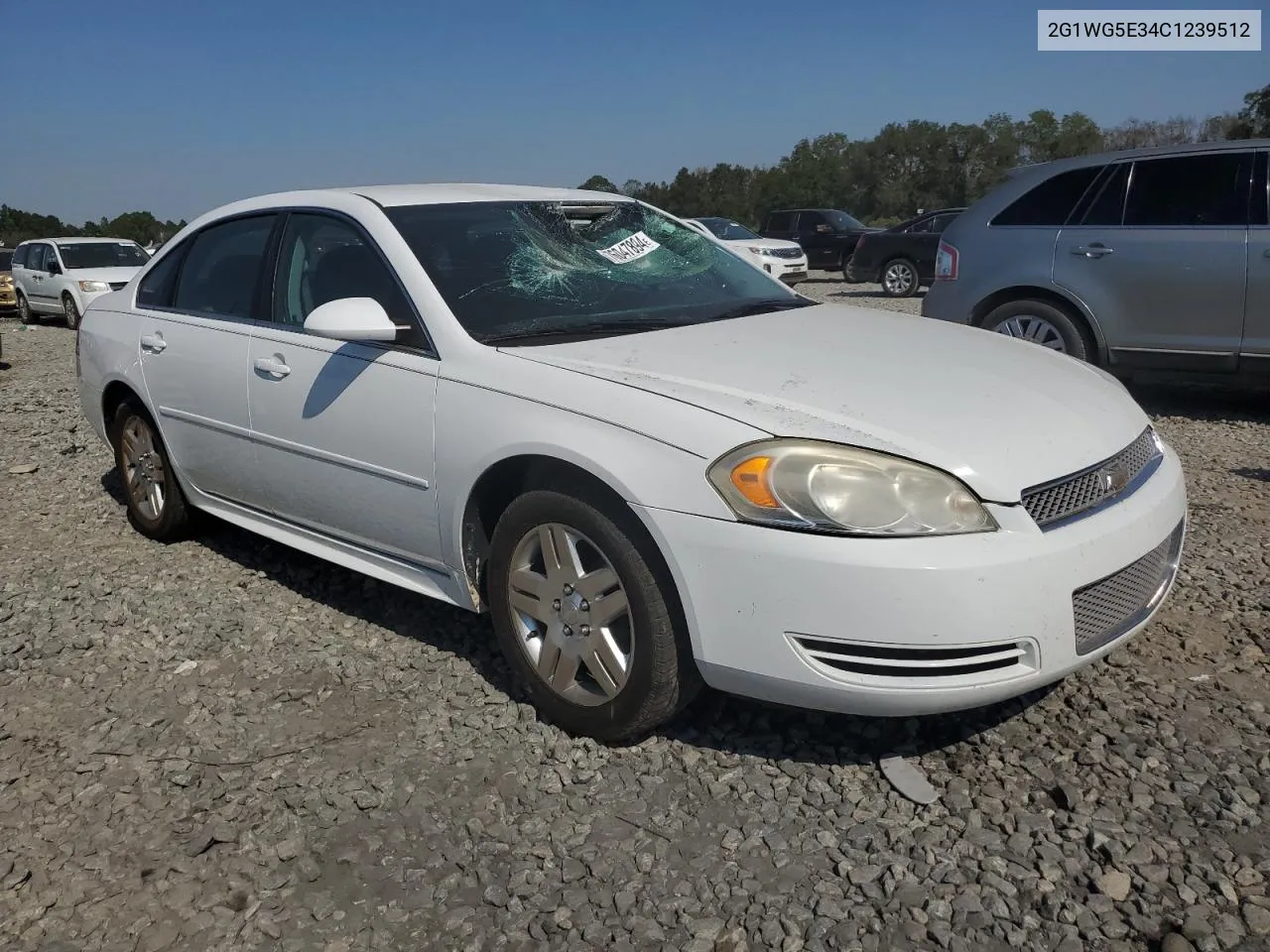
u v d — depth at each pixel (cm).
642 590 282
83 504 585
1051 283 730
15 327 1895
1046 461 274
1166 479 312
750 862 255
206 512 475
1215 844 253
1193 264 675
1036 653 262
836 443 265
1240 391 825
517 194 416
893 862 252
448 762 304
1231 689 325
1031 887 242
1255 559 432
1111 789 276
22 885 259
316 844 270
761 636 264
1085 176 725
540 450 297
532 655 319
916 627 252
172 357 450
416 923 241
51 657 383
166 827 279
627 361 312
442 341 337
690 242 441
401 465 344
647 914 239
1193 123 5228
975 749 298
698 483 269
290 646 385
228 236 447
